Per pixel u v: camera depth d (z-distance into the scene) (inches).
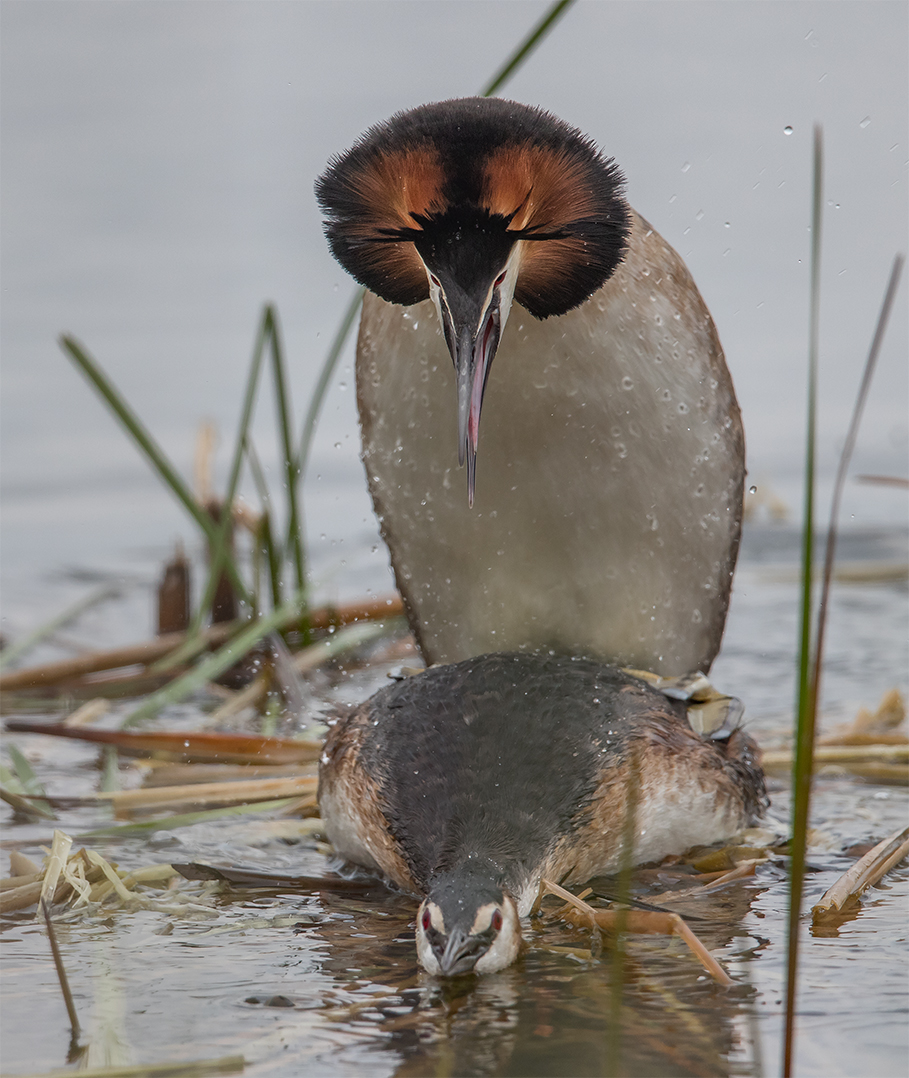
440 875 287.6
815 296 233.0
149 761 449.7
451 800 315.6
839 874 336.5
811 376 234.4
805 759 228.8
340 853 364.8
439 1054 235.8
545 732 335.0
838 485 242.5
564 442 385.1
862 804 394.0
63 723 481.1
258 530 569.3
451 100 348.8
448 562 412.2
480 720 337.7
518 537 400.5
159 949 291.1
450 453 391.5
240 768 436.8
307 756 442.3
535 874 302.8
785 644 577.3
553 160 331.3
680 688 393.4
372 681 548.4
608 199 342.0
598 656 415.8
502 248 327.9
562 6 426.6
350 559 719.1
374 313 393.7
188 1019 252.4
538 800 316.8
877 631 591.5
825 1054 231.9
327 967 279.1
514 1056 234.4
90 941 297.0
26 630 627.8
